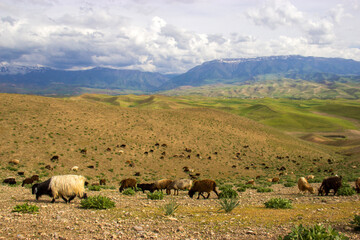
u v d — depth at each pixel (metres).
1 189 21.47
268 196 19.27
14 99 69.25
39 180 29.00
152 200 16.80
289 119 178.62
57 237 7.91
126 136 63.06
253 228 8.67
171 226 9.33
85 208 12.93
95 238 7.88
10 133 48.88
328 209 11.59
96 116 71.81
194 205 14.59
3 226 8.98
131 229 8.90
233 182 40.44
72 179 14.23
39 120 58.69
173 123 81.38
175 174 46.44
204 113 102.12
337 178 17.77
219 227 9.03
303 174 51.97
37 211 11.55
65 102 78.81
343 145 109.44
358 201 13.96
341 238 6.67
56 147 48.00
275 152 73.56
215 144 70.69
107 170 43.25
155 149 59.50
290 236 6.80
